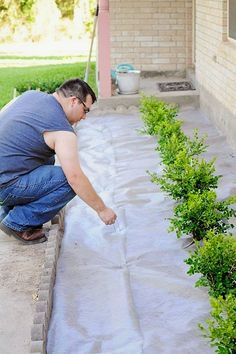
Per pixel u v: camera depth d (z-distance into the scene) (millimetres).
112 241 6188
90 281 5418
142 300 5172
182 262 5742
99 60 11758
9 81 15523
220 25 9914
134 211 6875
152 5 13523
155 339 4613
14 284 5363
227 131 9570
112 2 13523
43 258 5805
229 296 4422
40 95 5848
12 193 5848
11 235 6066
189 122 10766
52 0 21766
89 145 9633
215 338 4281
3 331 4719
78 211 6871
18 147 5742
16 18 21688
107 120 11062
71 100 5719
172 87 12633
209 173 6629
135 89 12008
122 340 4629
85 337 4668
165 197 7094
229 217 6207
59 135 5648
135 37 13664
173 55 13695
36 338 4348
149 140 9539
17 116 5754
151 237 6242
